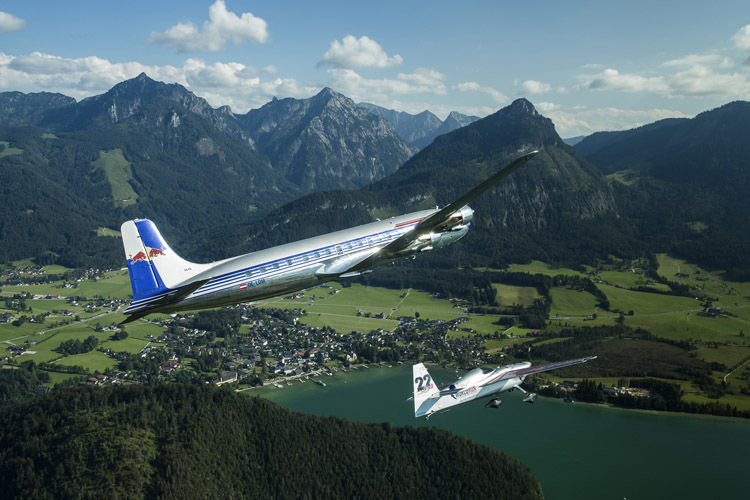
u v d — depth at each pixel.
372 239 68.62
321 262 64.19
